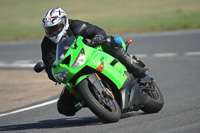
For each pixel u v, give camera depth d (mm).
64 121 21688
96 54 18312
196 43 59625
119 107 18656
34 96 31922
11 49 71250
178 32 75938
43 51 20375
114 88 19141
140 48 59312
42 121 22266
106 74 18266
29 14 123000
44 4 143250
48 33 19047
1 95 33719
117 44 19766
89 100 17266
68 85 17984
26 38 85562
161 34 75000
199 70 38062
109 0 143000
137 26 86125
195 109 21062
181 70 38938
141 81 21078
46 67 18906
